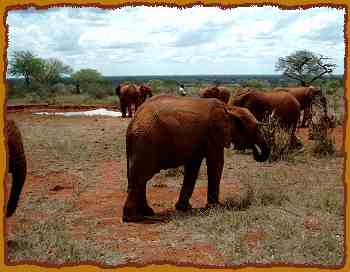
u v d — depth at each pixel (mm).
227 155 14961
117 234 7801
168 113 8562
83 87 65688
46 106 38125
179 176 12219
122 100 30781
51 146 16766
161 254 6891
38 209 9320
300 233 7676
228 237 7539
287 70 38938
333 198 9727
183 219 8531
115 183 11562
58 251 6949
